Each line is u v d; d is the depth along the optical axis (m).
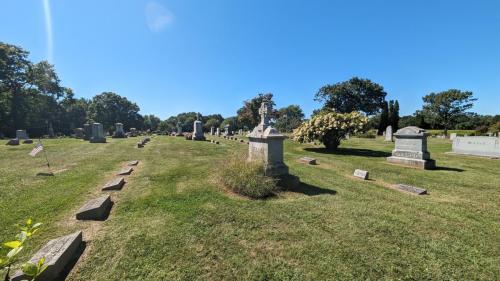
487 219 4.93
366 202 5.86
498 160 13.31
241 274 3.11
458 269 3.27
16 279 2.77
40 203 5.29
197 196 6.02
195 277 3.03
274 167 7.19
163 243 3.76
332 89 58.41
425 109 55.91
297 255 3.52
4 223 4.30
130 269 3.15
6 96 37.78
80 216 4.53
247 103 62.75
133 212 4.95
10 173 7.95
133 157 12.29
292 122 67.75
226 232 4.16
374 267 3.28
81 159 11.26
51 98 48.62
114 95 78.31
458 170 10.41
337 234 4.15
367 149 18.17
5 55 36.66
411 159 11.23
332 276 3.09
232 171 7.09
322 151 16.78
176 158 12.13
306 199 6.01
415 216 5.00
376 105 57.03
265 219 4.71
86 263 3.25
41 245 3.64
